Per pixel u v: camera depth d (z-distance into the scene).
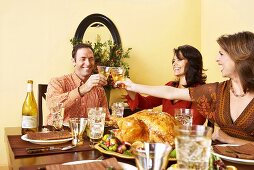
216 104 1.72
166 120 1.14
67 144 1.28
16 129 1.68
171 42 3.71
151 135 1.11
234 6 3.41
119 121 1.18
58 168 0.86
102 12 3.32
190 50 2.30
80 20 3.21
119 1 3.40
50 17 3.10
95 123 1.34
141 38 3.54
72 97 1.87
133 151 0.75
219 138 1.47
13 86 2.98
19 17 2.99
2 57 2.95
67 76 2.28
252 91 1.60
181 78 2.39
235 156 1.03
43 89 2.47
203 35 3.88
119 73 1.76
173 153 0.97
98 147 1.16
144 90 1.85
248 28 3.22
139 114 1.20
